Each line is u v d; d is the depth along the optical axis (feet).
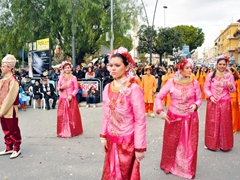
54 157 16.43
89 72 39.70
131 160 8.91
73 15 59.52
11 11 63.46
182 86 13.23
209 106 17.51
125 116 8.81
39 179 13.29
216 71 17.43
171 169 13.78
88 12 67.62
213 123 17.31
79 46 68.23
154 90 29.19
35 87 35.91
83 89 38.81
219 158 16.16
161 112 13.25
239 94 21.83
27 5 63.67
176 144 13.55
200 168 14.60
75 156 16.57
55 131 23.06
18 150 16.83
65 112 21.04
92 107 35.81
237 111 22.22
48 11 61.82
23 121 27.40
